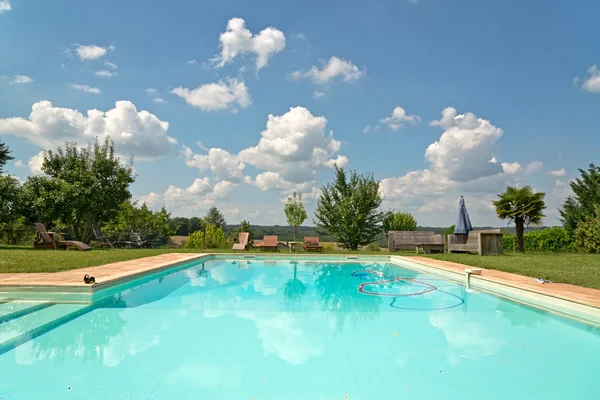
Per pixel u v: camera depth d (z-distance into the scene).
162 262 8.83
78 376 2.84
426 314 4.98
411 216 22.77
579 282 5.95
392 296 6.29
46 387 2.64
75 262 7.93
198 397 2.51
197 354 3.35
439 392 2.64
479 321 4.62
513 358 3.36
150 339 3.77
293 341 3.77
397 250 15.62
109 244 17.03
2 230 16.89
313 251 16.02
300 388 2.68
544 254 13.88
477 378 2.90
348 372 3.00
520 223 15.88
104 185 16.41
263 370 3.01
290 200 19.75
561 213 20.66
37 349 3.44
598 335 4.03
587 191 20.14
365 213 17.88
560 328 4.30
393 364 3.18
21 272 6.41
